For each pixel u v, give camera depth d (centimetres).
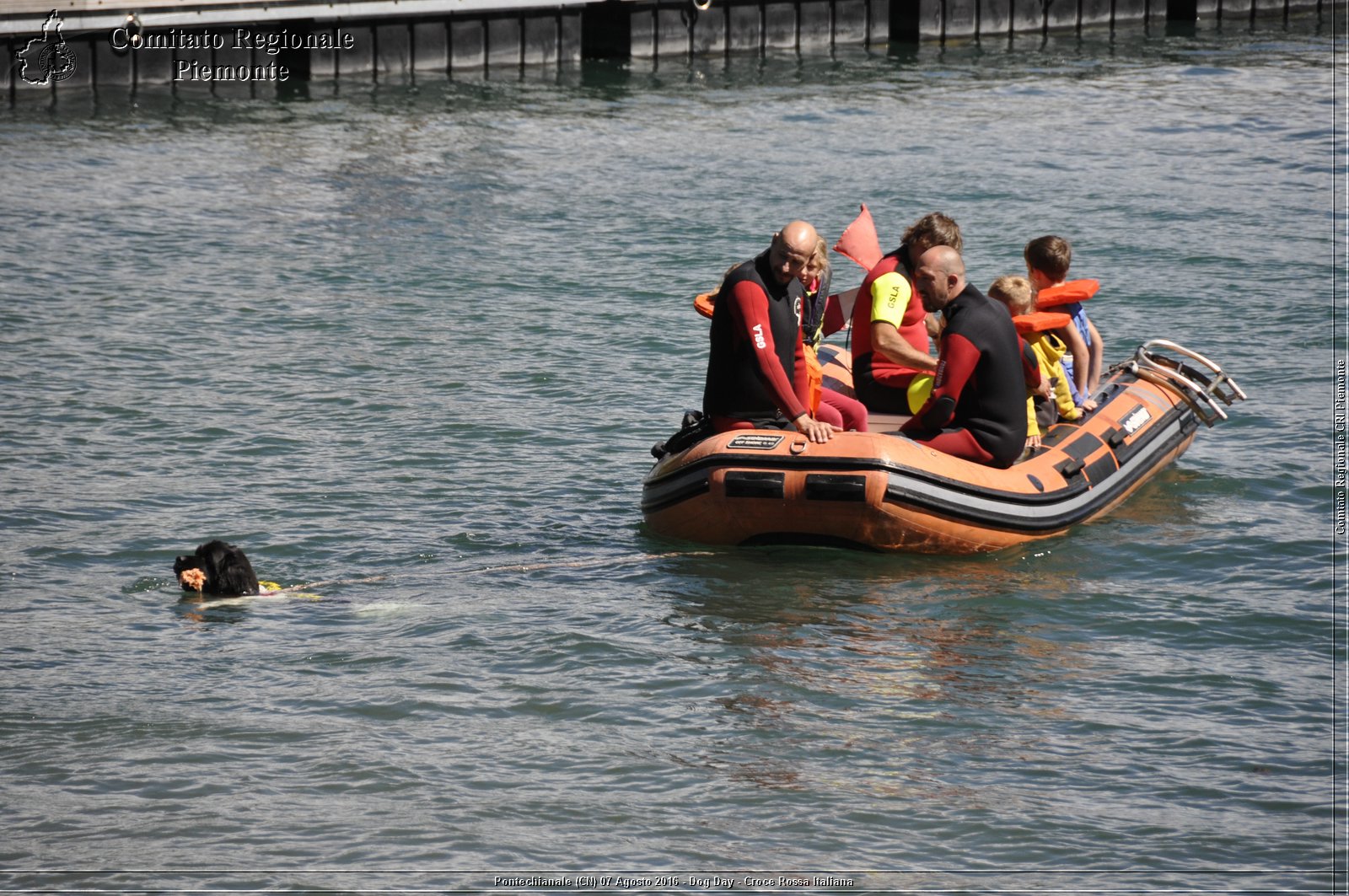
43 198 6238
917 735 2119
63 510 3039
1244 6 12000
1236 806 1930
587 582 2702
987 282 5066
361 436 3556
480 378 4028
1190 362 4081
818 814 1909
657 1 10119
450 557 2834
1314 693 2250
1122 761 2047
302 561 2809
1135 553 2838
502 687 2266
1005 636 2464
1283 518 3012
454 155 7225
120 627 2480
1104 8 11488
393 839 1847
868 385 3070
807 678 2300
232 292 4925
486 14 9712
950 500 2762
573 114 8294
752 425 2864
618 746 2086
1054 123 7912
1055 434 3094
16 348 4247
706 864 1798
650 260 5350
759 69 9794
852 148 7325
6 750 2053
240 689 2255
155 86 9025
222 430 3578
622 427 3647
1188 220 5784
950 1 10875
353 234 5728
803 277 2806
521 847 1831
